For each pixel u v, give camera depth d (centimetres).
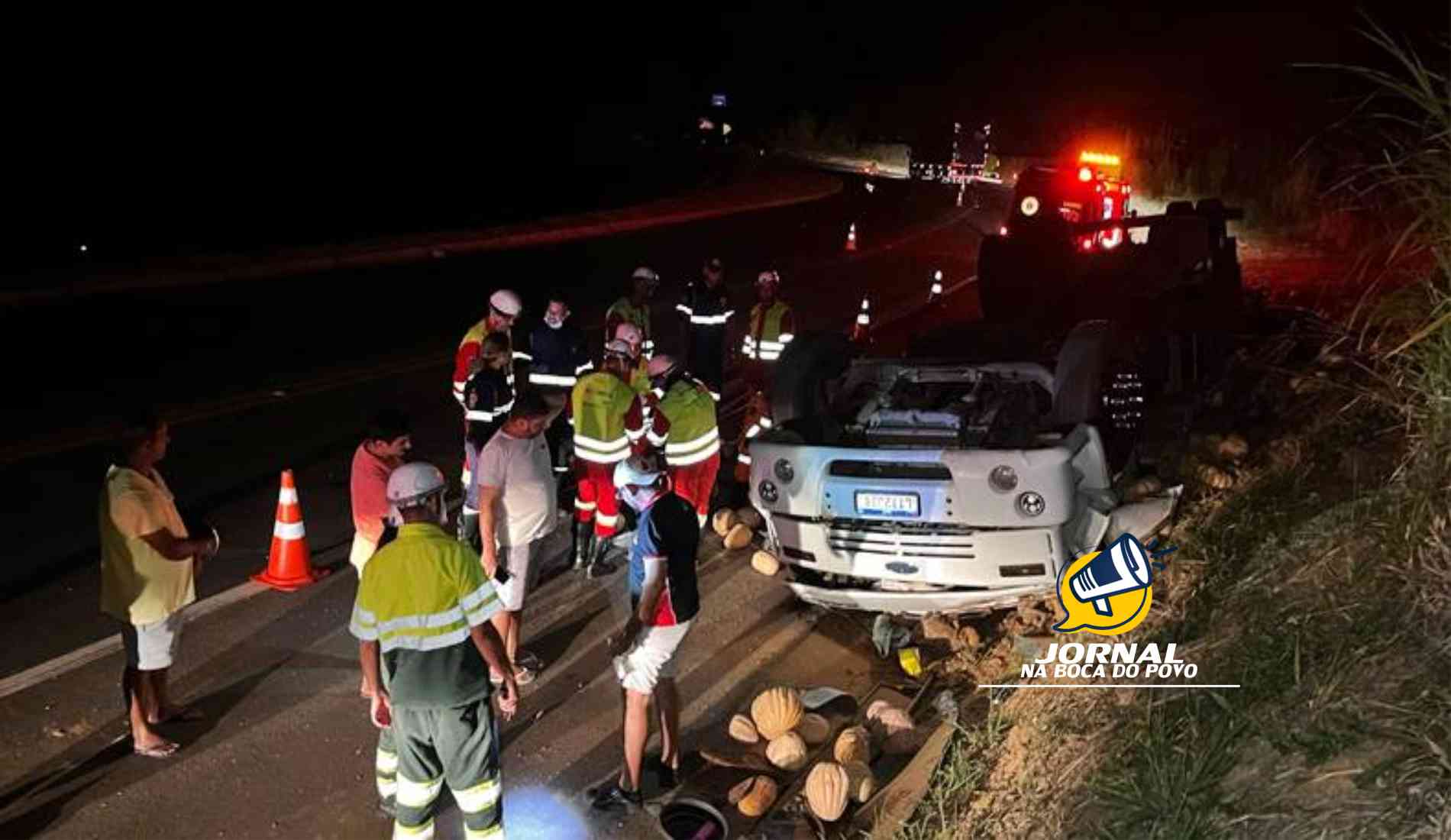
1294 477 671
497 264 2262
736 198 3672
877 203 3503
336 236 2642
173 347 1492
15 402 1219
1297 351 1178
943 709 624
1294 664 446
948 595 694
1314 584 487
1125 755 464
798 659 716
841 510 702
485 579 498
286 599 786
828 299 1994
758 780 568
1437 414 468
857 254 2559
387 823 558
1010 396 768
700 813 566
